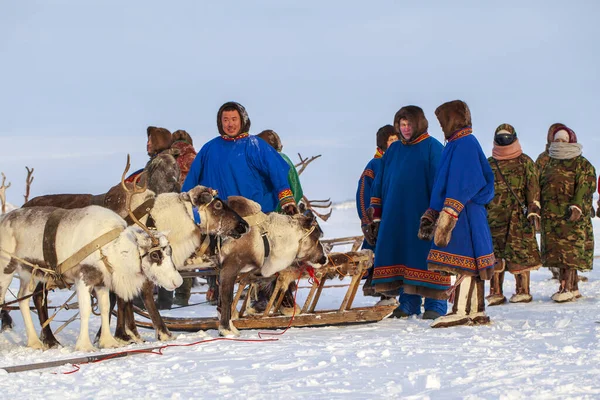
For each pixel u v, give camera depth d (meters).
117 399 6.56
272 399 6.32
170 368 7.85
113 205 10.55
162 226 10.02
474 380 6.78
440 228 10.01
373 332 9.99
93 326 11.59
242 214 10.24
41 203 11.13
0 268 9.95
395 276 11.59
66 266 9.34
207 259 10.22
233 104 11.29
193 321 10.69
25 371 8.07
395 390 6.48
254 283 11.45
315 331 10.27
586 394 6.16
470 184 10.01
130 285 9.41
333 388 6.62
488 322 10.30
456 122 10.28
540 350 8.09
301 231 10.45
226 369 7.70
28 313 9.88
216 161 11.23
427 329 10.05
